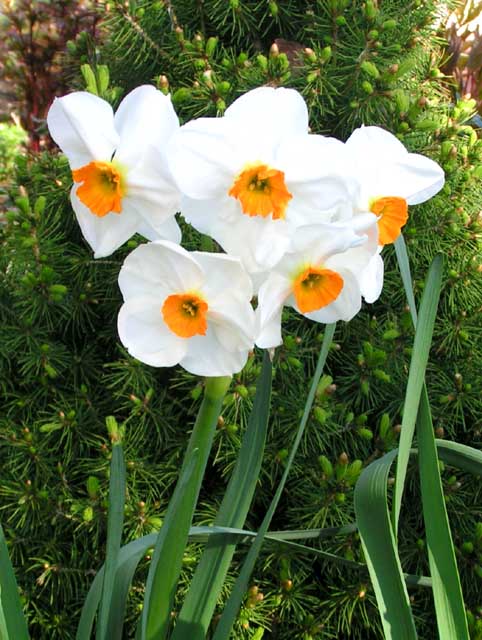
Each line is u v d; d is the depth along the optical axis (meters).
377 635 0.64
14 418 0.66
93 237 0.39
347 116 0.66
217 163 0.36
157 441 0.64
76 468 0.64
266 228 0.36
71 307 0.64
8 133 1.31
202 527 0.42
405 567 0.64
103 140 0.37
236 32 0.71
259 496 0.64
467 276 0.65
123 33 0.70
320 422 0.60
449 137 0.66
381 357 0.62
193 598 0.43
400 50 0.68
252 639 0.58
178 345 0.38
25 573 0.64
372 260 0.40
